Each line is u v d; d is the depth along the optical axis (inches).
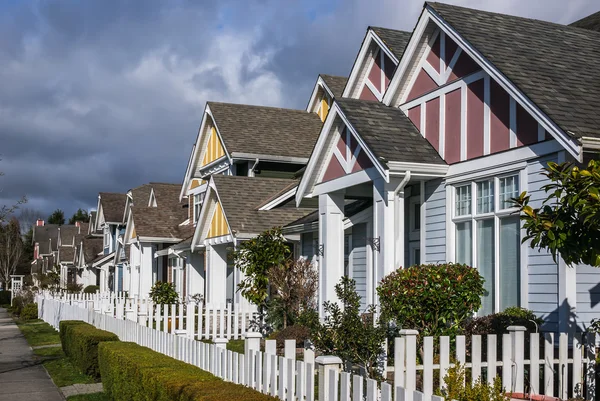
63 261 2623.0
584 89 479.5
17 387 546.6
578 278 443.5
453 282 424.8
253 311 820.0
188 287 1171.3
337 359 256.4
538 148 462.9
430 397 202.1
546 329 450.9
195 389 301.1
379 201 561.3
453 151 549.0
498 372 394.3
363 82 797.9
